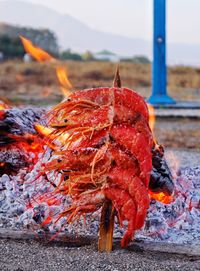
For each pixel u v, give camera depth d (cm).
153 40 316
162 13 311
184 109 313
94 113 86
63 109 88
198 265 86
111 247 90
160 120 281
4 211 103
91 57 1106
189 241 94
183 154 182
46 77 575
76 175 87
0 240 94
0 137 112
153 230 95
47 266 86
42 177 104
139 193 85
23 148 112
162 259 88
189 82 560
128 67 703
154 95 319
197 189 111
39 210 98
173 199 101
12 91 450
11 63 705
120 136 85
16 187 107
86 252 90
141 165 85
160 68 317
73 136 88
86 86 466
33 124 113
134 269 84
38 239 95
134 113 86
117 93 86
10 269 85
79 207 88
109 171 86
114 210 89
